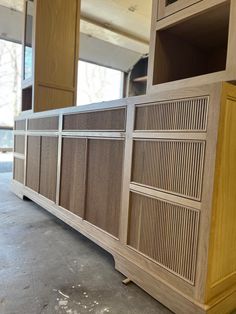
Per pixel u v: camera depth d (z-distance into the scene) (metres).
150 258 1.25
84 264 1.51
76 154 1.86
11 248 1.67
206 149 1.00
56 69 2.73
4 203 2.68
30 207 2.57
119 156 1.46
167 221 1.16
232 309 1.12
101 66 5.59
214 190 0.98
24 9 2.85
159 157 1.20
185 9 1.22
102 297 1.21
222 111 0.96
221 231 1.05
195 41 1.53
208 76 1.14
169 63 1.47
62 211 2.04
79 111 1.80
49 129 2.25
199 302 1.02
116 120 1.48
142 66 5.59
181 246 1.10
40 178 2.42
